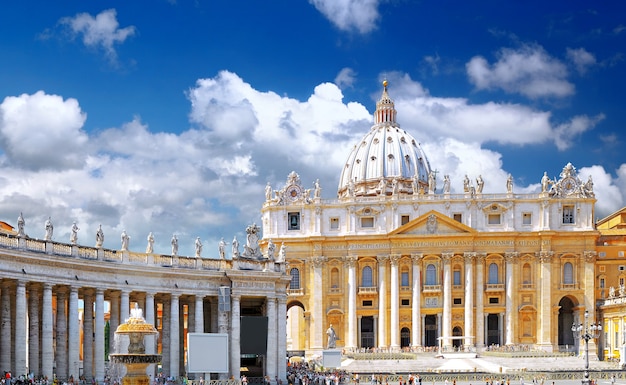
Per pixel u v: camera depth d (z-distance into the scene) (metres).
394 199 158.00
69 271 69.88
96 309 72.44
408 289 156.00
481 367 119.94
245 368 88.88
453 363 124.31
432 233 155.00
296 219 161.12
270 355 81.44
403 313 155.50
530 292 154.62
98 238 73.56
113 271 73.69
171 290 78.12
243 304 87.56
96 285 72.31
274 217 161.00
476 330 153.50
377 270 157.38
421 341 154.00
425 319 159.25
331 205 159.75
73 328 70.25
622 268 158.25
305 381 87.50
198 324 79.44
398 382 101.88
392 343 154.25
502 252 154.88
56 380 67.38
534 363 125.75
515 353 138.38
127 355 49.16
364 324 160.25
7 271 63.78
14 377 64.50
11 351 67.94
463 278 155.12
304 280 158.62
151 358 49.81
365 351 146.25
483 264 155.25
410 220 157.00
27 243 66.19
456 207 156.88
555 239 154.75
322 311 156.75
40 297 72.81
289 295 157.88
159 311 127.50
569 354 139.25
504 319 154.62
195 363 66.94
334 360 92.38
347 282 157.25
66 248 70.12
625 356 121.94
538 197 156.38
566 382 100.88
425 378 104.06
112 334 77.38
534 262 155.38
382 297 155.62
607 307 143.25
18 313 64.94
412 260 155.50
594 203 156.38
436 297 155.12
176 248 79.75
